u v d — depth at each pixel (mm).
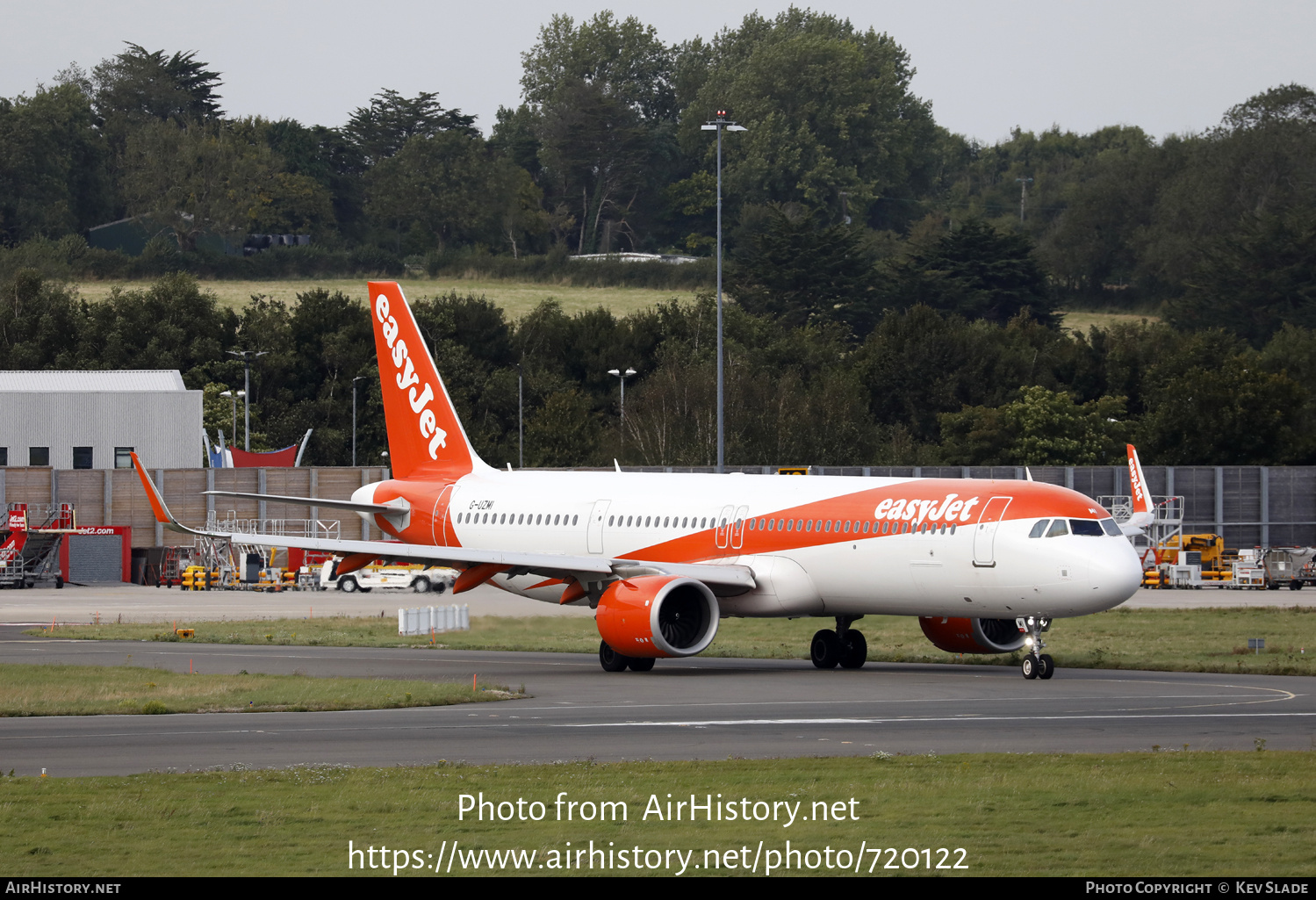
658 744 103250
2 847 70125
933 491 156875
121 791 83562
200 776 88312
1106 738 105750
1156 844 70438
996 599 150000
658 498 178250
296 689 137000
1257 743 100125
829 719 116938
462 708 126312
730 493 172750
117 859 68062
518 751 100188
